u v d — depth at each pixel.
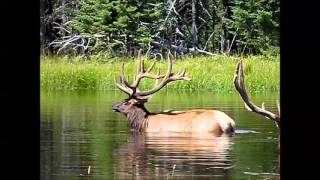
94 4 72.44
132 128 23.03
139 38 71.75
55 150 18.47
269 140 20.52
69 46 71.31
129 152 18.00
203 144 19.59
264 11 73.06
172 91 49.38
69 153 17.83
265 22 73.38
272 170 14.81
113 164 15.91
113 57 70.12
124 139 20.95
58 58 67.56
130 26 71.81
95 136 21.78
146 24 73.56
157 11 73.75
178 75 24.11
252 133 22.48
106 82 54.62
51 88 54.50
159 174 14.47
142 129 22.92
